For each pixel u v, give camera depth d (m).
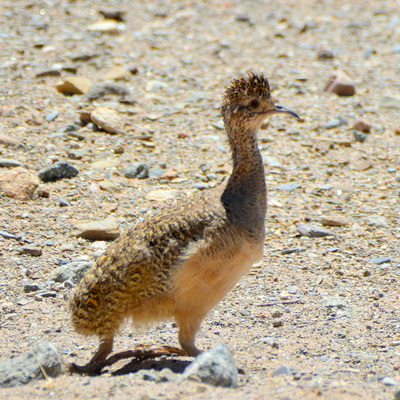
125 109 30.19
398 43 41.75
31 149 25.81
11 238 20.28
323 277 19.20
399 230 22.50
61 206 22.50
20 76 32.56
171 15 44.06
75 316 13.96
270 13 46.28
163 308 13.76
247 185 14.34
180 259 13.32
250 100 14.62
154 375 12.62
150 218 14.32
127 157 26.34
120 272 13.52
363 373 13.41
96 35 38.59
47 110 29.25
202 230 13.47
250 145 14.55
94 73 33.97
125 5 44.34
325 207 23.95
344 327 16.28
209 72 36.06
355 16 46.69
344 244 21.47
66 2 43.41
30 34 37.91
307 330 16.12
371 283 19.02
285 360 14.27
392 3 49.41
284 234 22.00
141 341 15.79
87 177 24.48
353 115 31.97
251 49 39.97
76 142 26.95
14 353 14.37
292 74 36.59
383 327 16.23
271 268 19.78
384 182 26.11
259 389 11.68
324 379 12.66
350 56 39.72
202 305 13.78
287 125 30.69
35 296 17.44
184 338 14.02
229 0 48.06
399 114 32.53
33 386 12.31
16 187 22.77
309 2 49.34
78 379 12.73
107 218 21.56
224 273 13.62
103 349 14.11
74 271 18.31
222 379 11.88
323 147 28.64
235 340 15.55
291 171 26.62
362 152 28.50
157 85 33.53
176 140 28.22
